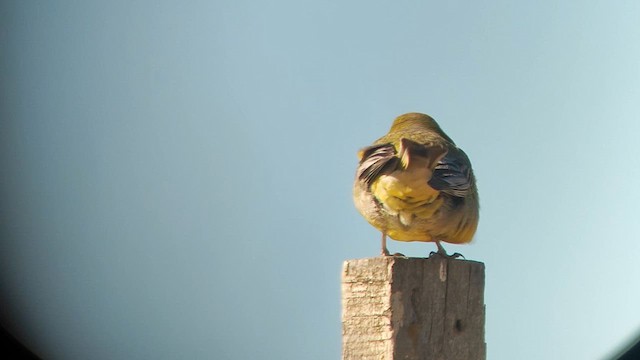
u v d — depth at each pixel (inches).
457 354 369.1
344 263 373.4
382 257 367.2
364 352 365.7
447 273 368.2
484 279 379.9
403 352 359.3
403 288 362.0
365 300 367.2
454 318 369.7
